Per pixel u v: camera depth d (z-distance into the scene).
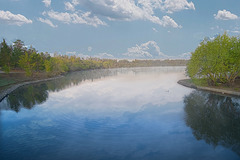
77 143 20.42
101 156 17.52
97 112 33.34
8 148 19.31
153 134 22.88
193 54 62.59
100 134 22.86
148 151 18.50
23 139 21.62
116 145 19.92
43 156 17.58
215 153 18.12
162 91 57.47
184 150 18.78
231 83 54.16
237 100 41.53
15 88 64.44
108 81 90.44
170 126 25.84
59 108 36.62
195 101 42.12
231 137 21.98
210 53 54.91
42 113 33.00
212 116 30.38
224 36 54.81
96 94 53.44
